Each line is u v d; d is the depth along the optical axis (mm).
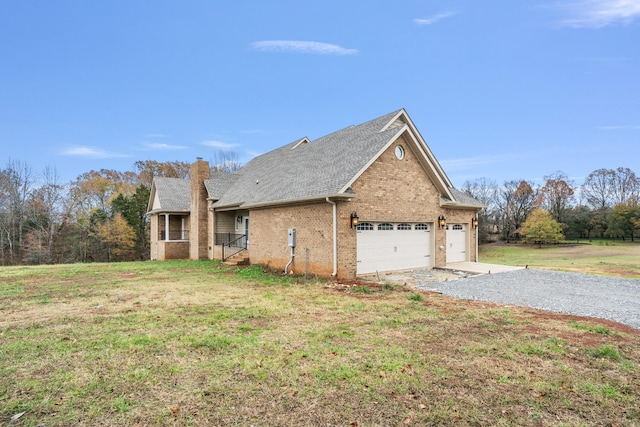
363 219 13125
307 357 5156
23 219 36375
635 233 47000
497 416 3615
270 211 16219
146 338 5996
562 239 45500
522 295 9781
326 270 12898
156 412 3697
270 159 23094
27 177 37188
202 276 14133
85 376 4551
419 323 6949
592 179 54844
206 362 4988
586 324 6812
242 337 6070
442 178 17234
